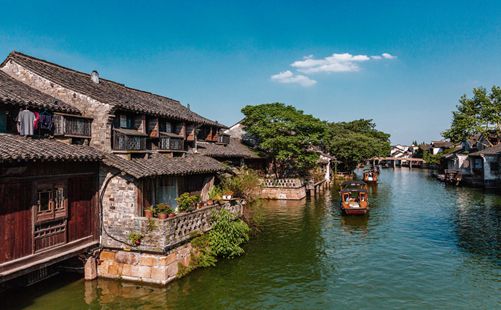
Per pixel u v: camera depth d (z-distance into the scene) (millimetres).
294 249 19266
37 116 12922
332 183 54406
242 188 27938
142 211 14297
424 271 16031
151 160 16188
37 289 13141
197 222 15750
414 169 97875
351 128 86812
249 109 41156
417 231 23281
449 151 74062
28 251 11227
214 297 13125
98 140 14797
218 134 32688
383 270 16203
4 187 10500
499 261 17250
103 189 14148
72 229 12969
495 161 45125
